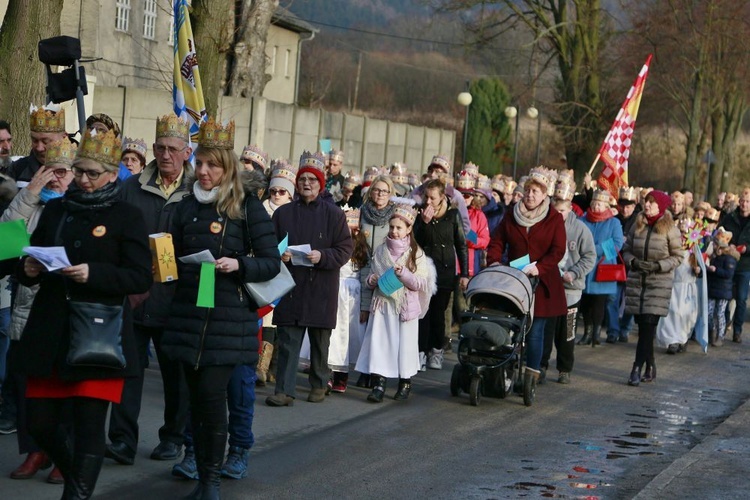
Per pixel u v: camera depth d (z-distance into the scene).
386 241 11.28
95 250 6.37
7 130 9.23
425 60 71.50
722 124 53.00
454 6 44.38
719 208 25.59
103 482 7.68
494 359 11.21
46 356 6.23
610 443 9.88
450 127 68.44
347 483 8.04
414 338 11.38
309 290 10.62
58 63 11.13
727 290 17.75
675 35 45.25
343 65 75.19
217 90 15.56
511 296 11.10
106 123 9.23
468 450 9.31
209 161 7.05
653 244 13.09
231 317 6.98
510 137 65.12
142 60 36.41
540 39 45.47
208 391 6.97
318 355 10.96
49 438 6.40
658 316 13.12
